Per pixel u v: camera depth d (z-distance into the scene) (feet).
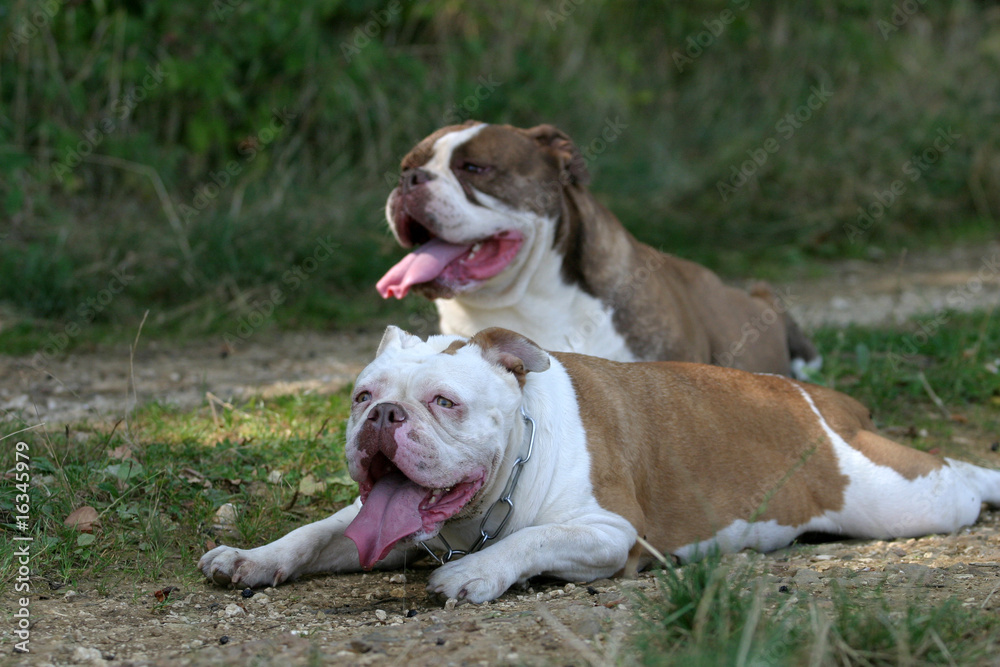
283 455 27.91
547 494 20.94
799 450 24.07
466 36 70.64
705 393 24.09
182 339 45.60
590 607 18.34
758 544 23.44
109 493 24.70
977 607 17.66
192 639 17.84
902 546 23.40
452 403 19.08
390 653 16.57
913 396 37.52
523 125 68.95
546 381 21.91
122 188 57.26
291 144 61.82
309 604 20.04
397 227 31.09
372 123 64.39
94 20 60.08
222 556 20.68
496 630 17.47
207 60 59.52
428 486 18.67
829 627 15.69
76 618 18.71
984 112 81.30
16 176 52.75
